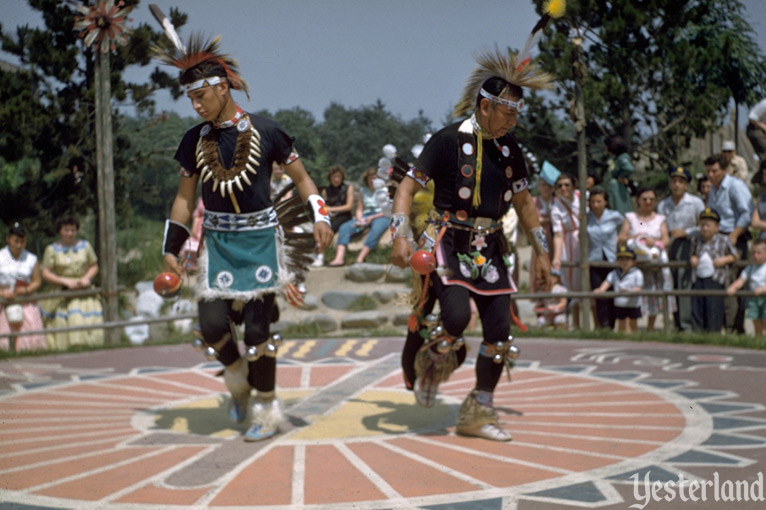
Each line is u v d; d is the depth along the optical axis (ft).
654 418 15.44
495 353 14.35
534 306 33.76
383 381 20.56
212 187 14.28
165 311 36.06
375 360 24.13
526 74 14.06
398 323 36.55
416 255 13.44
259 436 14.32
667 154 51.60
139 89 38.24
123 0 25.08
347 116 95.09
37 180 38.75
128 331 35.53
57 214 40.29
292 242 15.06
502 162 14.43
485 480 11.65
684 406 16.39
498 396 18.08
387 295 37.45
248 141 14.15
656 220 30.09
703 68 44.73
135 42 35.37
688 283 28.63
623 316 29.63
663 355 23.16
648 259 29.35
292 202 15.08
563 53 46.73
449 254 14.26
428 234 14.35
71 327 27.96
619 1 45.96
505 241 14.69
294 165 14.79
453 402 17.76
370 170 40.27
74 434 14.92
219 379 21.26
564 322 31.86
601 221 31.30
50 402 18.16
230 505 10.65
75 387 20.12
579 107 29.86
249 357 14.24
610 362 22.20
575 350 24.57
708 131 51.19
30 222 39.06
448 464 12.58
